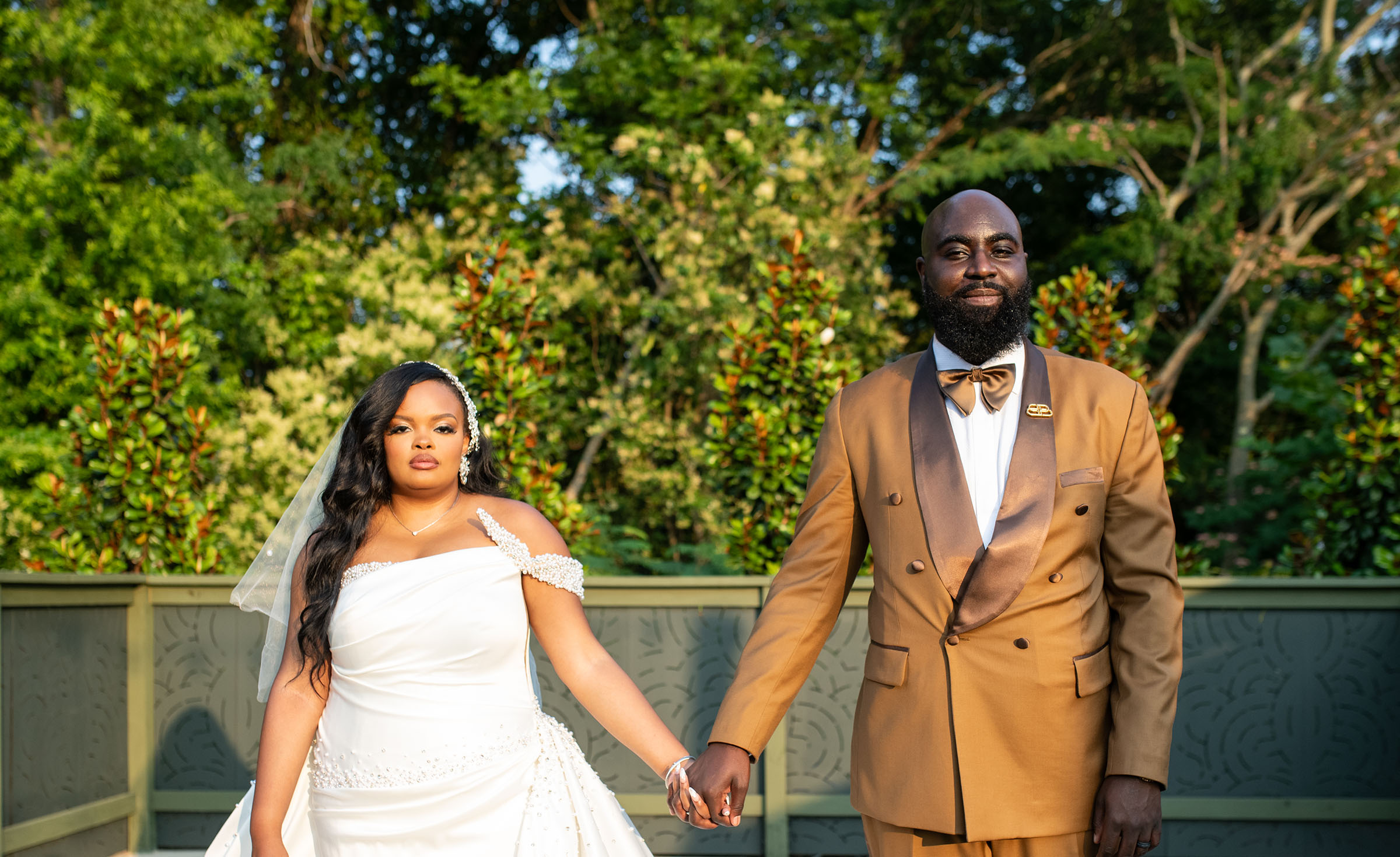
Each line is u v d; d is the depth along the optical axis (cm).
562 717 418
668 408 919
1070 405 206
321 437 762
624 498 896
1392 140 1058
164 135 968
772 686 213
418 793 209
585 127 1002
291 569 240
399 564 218
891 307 932
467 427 238
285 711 215
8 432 893
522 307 464
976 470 207
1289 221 1141
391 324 895
